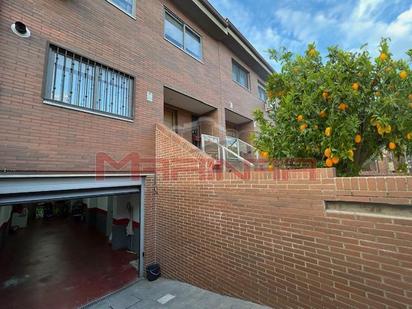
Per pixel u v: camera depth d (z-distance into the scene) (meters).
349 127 2.61
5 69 3.54
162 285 4.63
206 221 4.10
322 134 2.88
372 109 2.63
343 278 2.44
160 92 6.39
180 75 7.27
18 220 10.63
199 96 8.03
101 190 4.83
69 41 4.47
